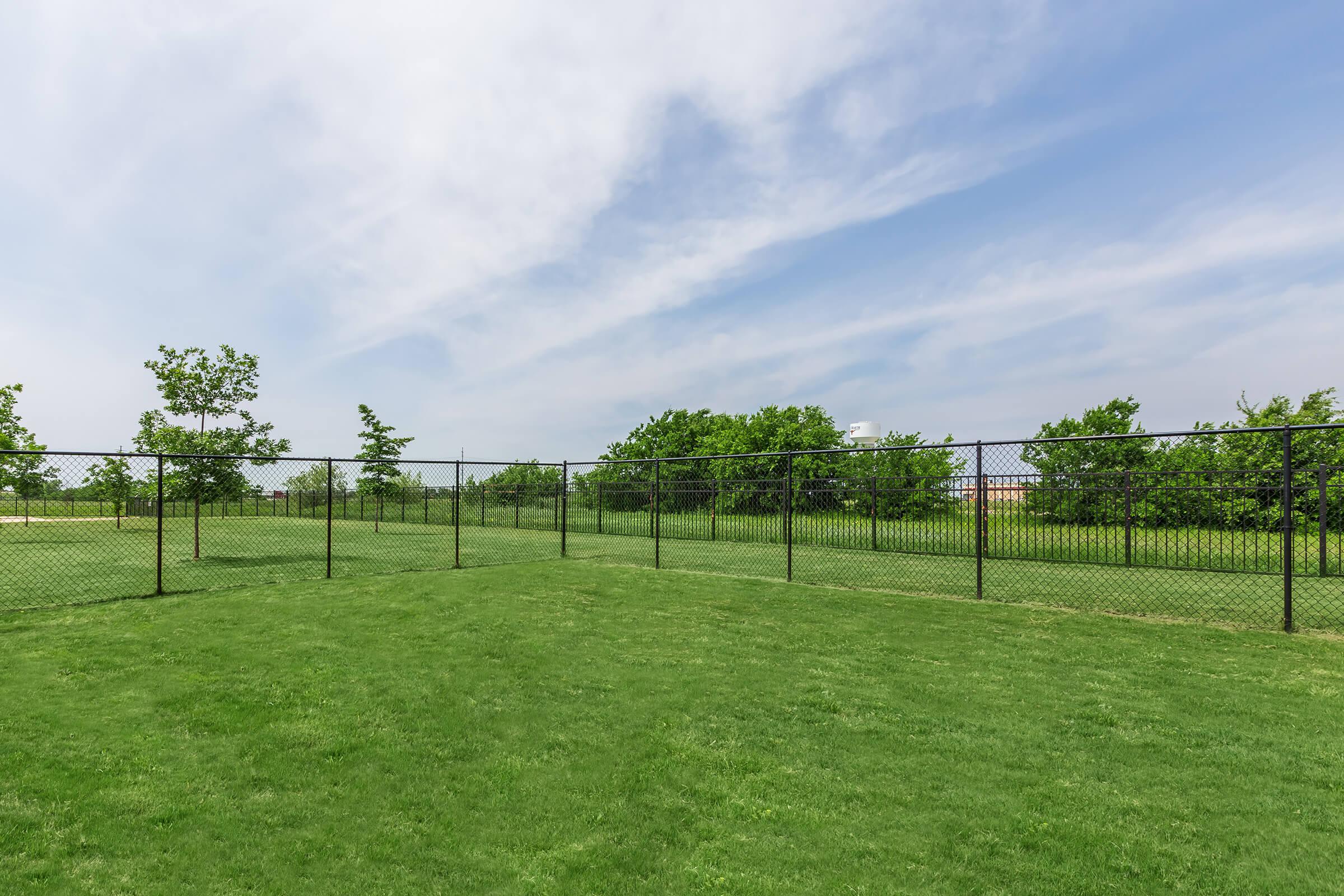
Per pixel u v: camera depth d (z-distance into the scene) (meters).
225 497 13.81
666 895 2.53
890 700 4.76
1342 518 8.57
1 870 2.69
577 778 3.56
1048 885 2.58
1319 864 2.71
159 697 4.82
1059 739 4.04
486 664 5.70
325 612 7.80
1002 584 9.98
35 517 23.95
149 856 2.82
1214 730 4.16
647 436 36.12
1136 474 9.80
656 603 8.45
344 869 2.72
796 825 3.05
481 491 21.12
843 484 13.87
